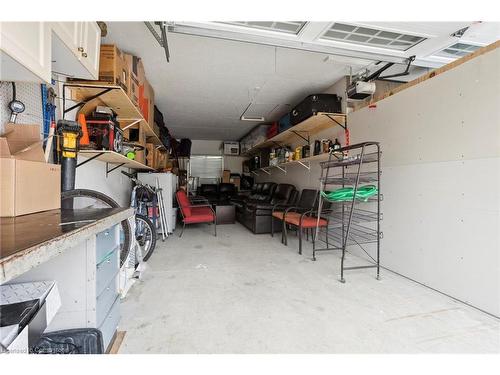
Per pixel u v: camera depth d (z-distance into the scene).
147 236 2.98
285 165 5.42
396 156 2.61
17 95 1.40
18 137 1.28
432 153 2.22
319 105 3.45
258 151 7.32
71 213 1.26
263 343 1.42
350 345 1.40
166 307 1.83
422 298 2.01
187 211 4.25
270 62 3.04
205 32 2.06
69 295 1.08
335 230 3.59
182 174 7.54
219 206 5.54
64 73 1.75
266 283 2.29
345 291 2.13
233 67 3.17
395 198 2.61
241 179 8.26
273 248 3.53
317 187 4.15
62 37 1.33
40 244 0.64
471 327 1.60
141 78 2.91
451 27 2.07
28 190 1.12
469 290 1.89
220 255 3.17
